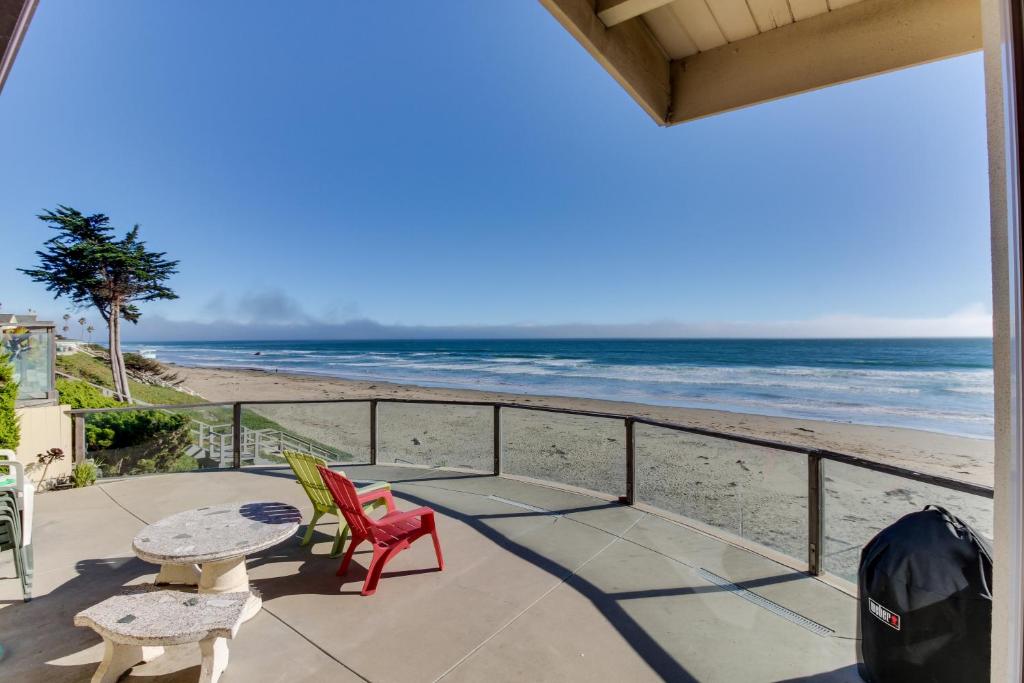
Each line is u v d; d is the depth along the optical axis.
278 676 2.20
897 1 1.97
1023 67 0.69
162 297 30.05
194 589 2.82
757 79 2.31
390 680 2.17
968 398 21.28
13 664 2.29
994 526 0.77
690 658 2.30
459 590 2.96
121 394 24.34
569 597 2.87
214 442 8.73
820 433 14.20
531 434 12.63
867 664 2.00
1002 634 0.76
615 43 2.08
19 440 4.89
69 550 3.56
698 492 7.01
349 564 3.35
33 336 5.21
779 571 3.17
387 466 6.13
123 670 2.18
